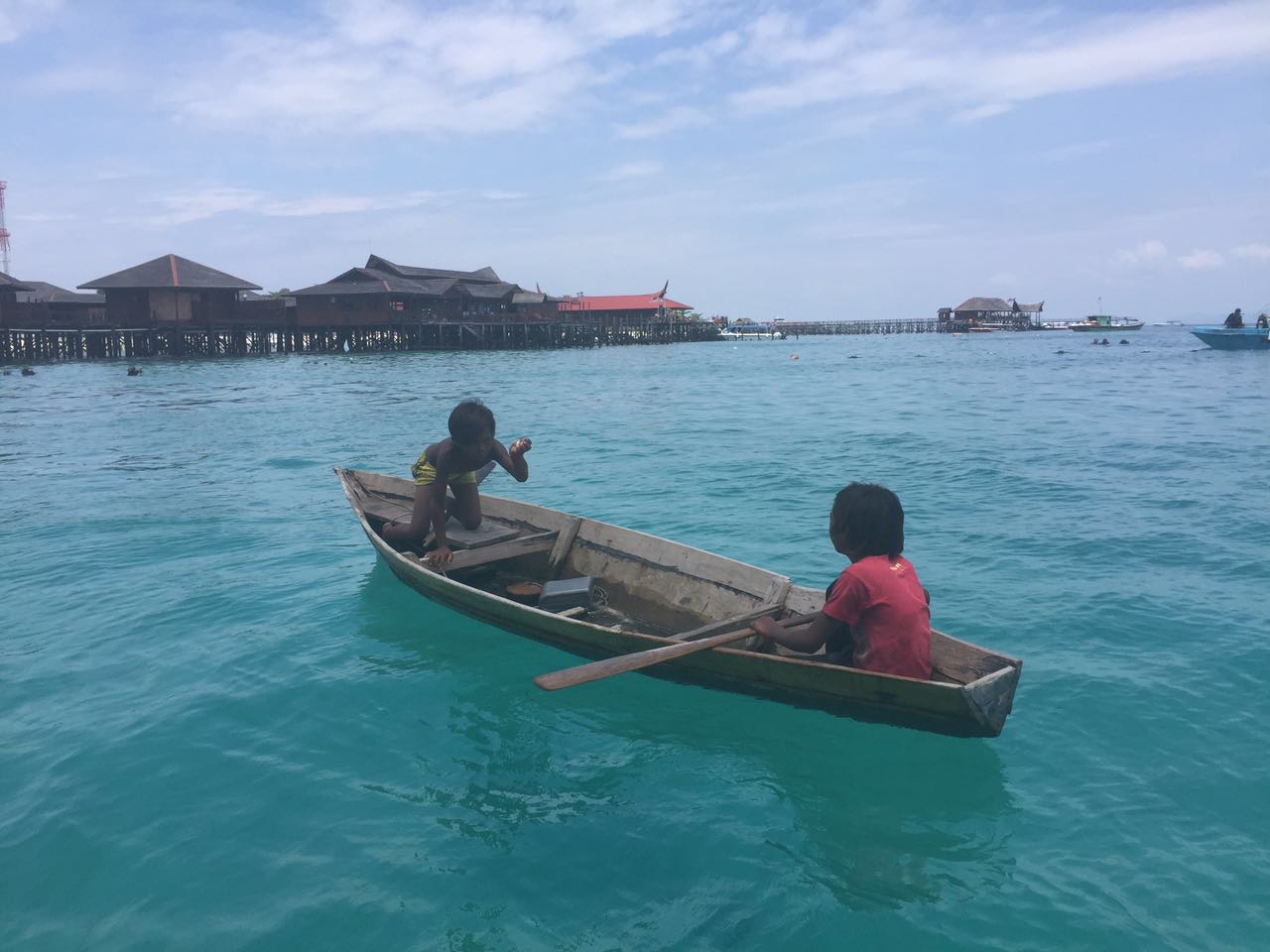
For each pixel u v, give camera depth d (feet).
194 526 27.94
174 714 14.60
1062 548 23.43
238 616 19.43
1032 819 11.21
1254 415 55.06
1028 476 34.40
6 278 139.74
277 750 13.38
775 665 13.42
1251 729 13.29
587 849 10.78
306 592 21.04
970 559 22.68
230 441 48.85
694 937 9.15
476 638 18.01
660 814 11.56
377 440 49.16
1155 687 14.78
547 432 52.49
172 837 11.09
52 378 107.55
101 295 179.93
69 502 31.96
